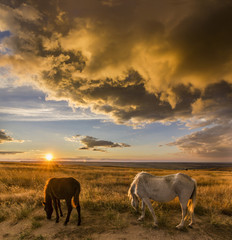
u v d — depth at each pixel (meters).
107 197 7.71
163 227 4.77
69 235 4.29
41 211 6.13
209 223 5.12
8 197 7.75
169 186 4.81
